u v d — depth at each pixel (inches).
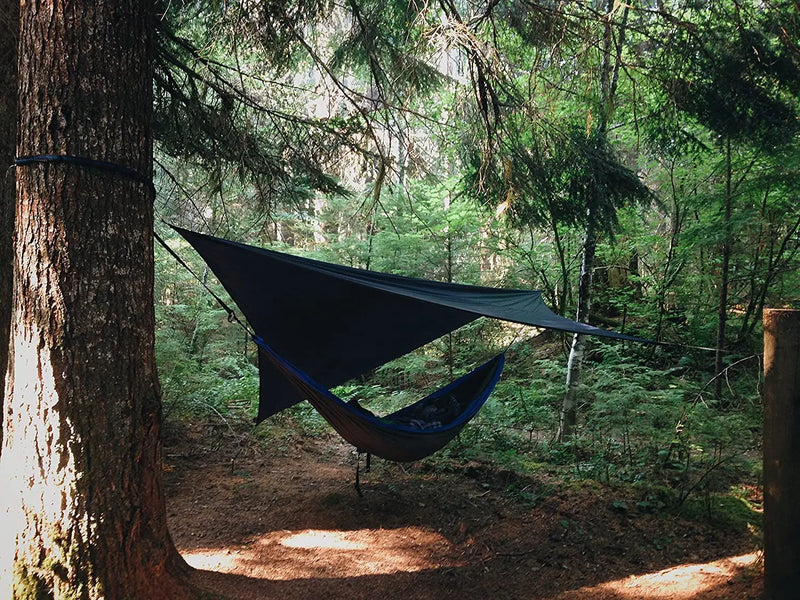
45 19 89.6
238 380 293.6
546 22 158.7
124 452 91.8
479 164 194.1
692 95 177.8
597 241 254.5
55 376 87.1
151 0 105.1
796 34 165.0
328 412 151.2
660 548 142.1
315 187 218.1
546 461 216.7
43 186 88.4
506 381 305.1
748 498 166.6
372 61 181.9
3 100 130.9
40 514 86.4
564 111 231.3
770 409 96.0
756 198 284.5
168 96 189.9
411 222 358.0
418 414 193.3
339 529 154.7
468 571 134.4
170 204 289.7
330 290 164.6
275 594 117.2
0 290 130.0
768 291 334.3
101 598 87.4
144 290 97.7
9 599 86.3
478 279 366.0
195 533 148.9
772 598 96.2
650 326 369.7
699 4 167.5
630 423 203.5
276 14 145.9
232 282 150.3
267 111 192.9
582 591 123.4
